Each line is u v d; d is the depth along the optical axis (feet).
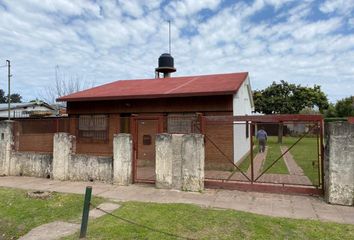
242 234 18.92
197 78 55.83
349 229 19.63
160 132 32.50
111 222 21.15
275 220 21.13
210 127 42.57
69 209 24.71
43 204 26.14
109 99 46.78
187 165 30.14
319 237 18.38
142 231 19.48
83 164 35.22
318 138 28.37
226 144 41.88
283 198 27.30
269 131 95.20
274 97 111.55
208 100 42.88
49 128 40.16
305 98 111.45
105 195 28.76
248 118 29.01
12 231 21.22
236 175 38.55
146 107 46.26
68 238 18.90
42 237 19.31
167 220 21.35
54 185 33.37
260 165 47.34
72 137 36.40
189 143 30.12
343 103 122.42
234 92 40.04
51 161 37.24
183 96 42.63
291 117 28.19
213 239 18.25
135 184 33.12
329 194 25.54
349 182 25.09
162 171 31.04
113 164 33.45
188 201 26.43
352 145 25.09
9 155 39.65
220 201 26.37
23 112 92.48
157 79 60.44
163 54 68.54
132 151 33.42
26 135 40.45
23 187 32.65
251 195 28.32
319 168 28.32
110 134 48.06
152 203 25.68
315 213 23.15
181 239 18.26
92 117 49.26
